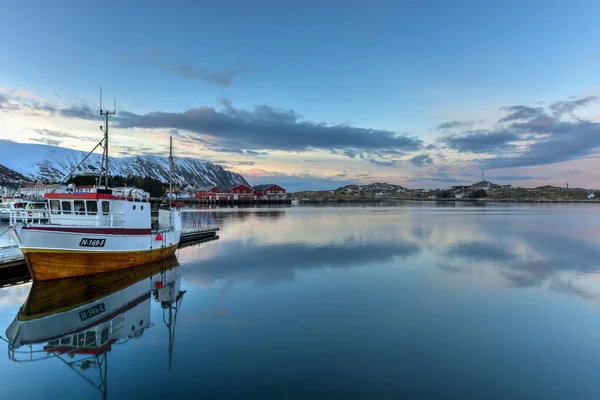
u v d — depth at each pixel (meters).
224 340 13.90
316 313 16.98
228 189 190.12
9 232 45.44
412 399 9.97
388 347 13.27
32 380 11.07
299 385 10.60
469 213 106.25
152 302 18.88
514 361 12.28
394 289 21.16
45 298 19.61
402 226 62.34
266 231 54.69
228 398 9.90
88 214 24.58
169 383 10.72
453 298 19.36
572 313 17.09
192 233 44.41
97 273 23.86
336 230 55.84
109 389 10.42
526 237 46.00
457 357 12.55
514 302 18.73
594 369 11.79
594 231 52.94
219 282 23.00
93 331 15.00
